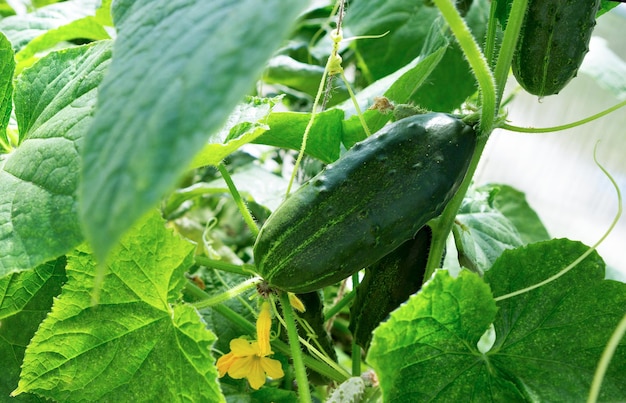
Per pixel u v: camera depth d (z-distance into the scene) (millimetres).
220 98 150
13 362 345
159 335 306
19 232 258
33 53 516
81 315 304
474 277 271
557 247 311
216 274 473
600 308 302
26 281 337
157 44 181
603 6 398
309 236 283
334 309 408
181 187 604
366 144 293
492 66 356
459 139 289
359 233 279
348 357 592
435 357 291
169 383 306
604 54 646
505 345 307
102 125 169
